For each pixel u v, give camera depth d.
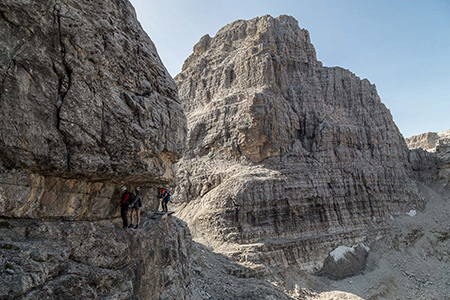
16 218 7.94
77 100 8.77
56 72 8.37
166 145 13.30
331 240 38.28
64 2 8.78
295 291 29.75
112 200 11.91
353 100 58.28
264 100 43.50
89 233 9.59
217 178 43.25
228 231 35.84
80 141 8.74
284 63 52.50
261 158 43.50
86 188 10.30
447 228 50.91
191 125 52.19
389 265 39.06
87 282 8.56
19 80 7.44
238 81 51.47
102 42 9.99
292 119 47.06
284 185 38.97
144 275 11.77
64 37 8.54
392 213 48.84
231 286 25.61
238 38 59.59
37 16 7.89
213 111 49.97
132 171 11.04
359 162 49.34
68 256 8.45
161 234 14.52
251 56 50.56
